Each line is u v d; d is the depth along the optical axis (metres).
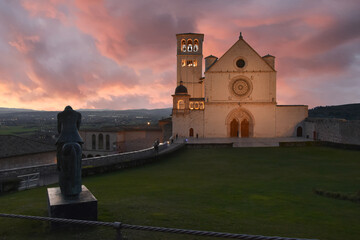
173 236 7.98
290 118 61.28
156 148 35.25
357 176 21.95
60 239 7.68
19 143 31.92
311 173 23.59
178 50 73.00
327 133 49.53
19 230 8.35
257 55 61.16
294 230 9.02
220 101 61.72
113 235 7.91
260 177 22.08
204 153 39.06
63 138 9.27
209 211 11.09
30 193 16.22
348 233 8.93
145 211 10.46
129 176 23.23
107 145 66.38
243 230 8.73
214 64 61.59
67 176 9.01
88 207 8.73
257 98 61.38
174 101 61.78
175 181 20.22
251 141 52.97
